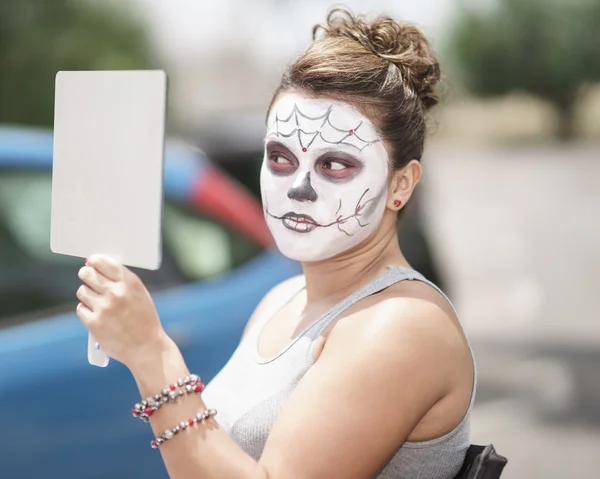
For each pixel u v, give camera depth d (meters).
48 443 2.76
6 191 3.12
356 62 1.65
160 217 1.49
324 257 1.68
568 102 45.91
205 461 1.44
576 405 5.58
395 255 1.78
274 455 1.48
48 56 13.50
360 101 1.64
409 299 1.58
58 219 1.61
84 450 2.85
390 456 1.54
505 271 10.61
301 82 1.66
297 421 1.49
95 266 1.48
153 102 1.50
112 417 2.93
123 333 1.46
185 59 21.83
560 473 4.57
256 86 22.22
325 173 1.65
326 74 1.63
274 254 3.69
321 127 1.63
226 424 1.69
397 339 1.52
